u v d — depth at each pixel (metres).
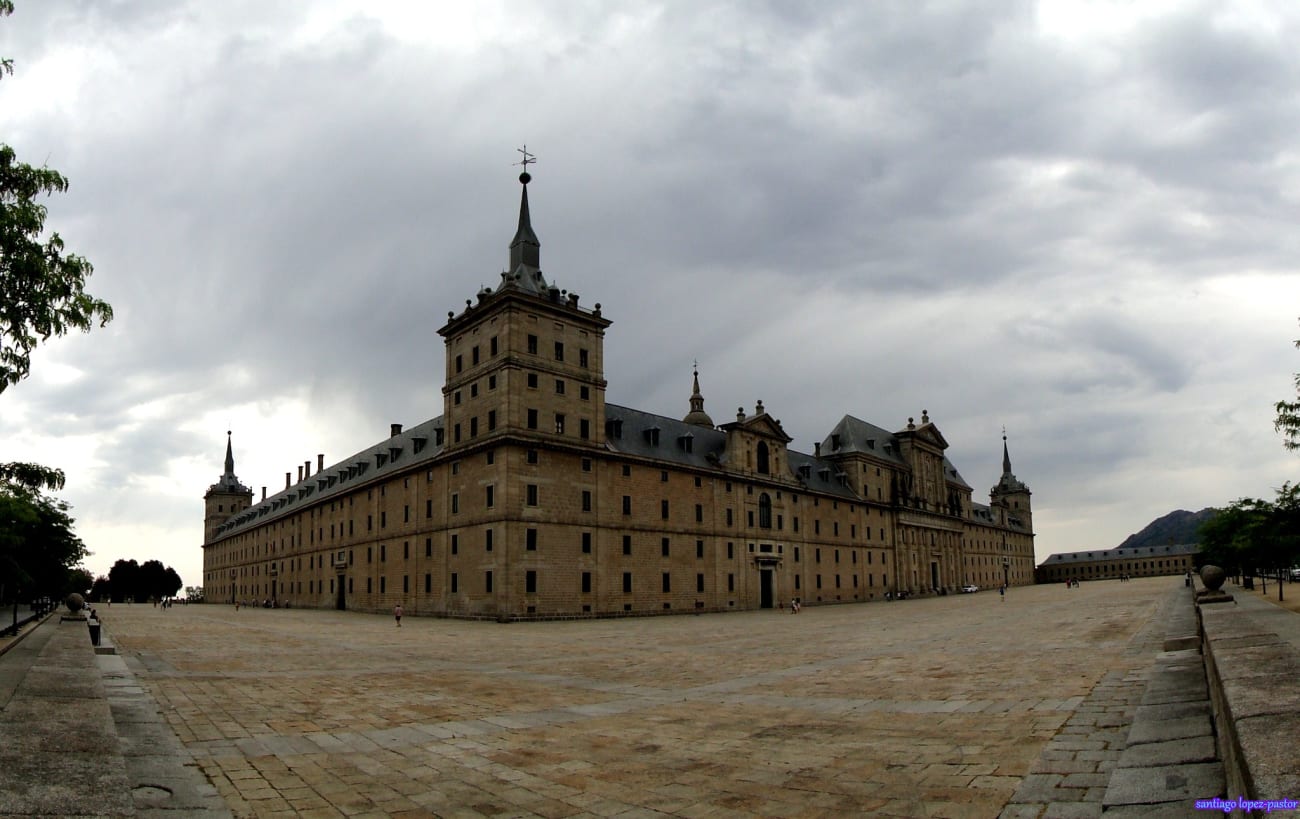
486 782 11.34
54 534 42.12
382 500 91.12
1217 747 9.09
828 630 46.62
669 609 80.00
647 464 80.62
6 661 17.48
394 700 19.31
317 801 10.42
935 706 16.61
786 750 12.99
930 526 136.25
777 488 98.94
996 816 8.92
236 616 77.62
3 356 11.91
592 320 77.31
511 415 69.06
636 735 14.59
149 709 16.23
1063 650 26.91
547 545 69.69
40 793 5.97
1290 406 25.55
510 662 29.44
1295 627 16.97
